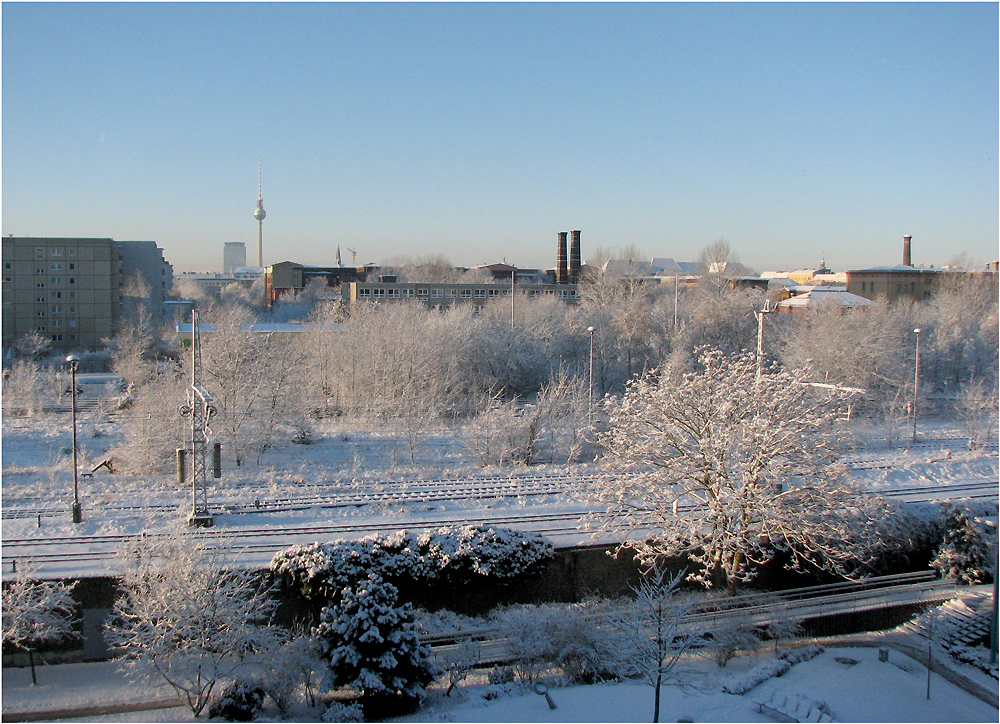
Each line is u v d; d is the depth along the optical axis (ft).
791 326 219.41
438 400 160.76
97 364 232.32
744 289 254.06
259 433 122.62
